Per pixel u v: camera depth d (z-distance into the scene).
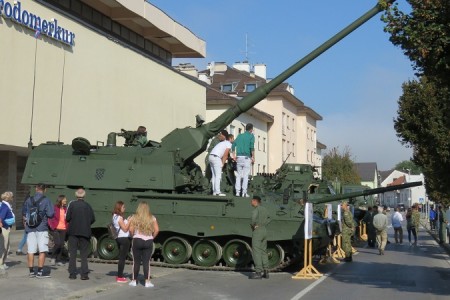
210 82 56.66
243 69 62.78
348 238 18.45
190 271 14.62
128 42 32.59
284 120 55.97
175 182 15.52
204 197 14.99
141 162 15.78
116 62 27.02
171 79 33.03
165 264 15.16
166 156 15.70
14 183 22.55
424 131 24.81
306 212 13.75
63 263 14.98
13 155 22.48
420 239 33.16
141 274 13.40
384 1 10.20
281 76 14.85
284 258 15.09
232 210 14.83
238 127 44.16
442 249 25.02
